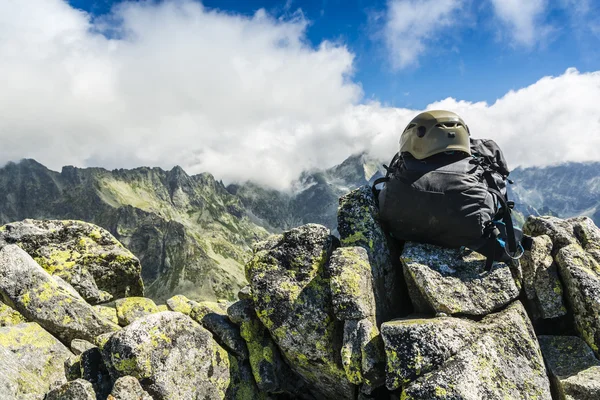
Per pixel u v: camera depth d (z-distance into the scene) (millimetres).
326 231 1866
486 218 1559
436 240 1664
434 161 1646
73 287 2502
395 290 1795
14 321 1950
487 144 1803
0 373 1465
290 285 1741
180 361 1609
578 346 1456
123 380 1405
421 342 1327
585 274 1493
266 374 1796
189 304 2537
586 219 1742
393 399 1585
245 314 1891
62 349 1843
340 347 1640
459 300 1496
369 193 1888
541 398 1271
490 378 1271
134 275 2826
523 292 1621
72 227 2754
